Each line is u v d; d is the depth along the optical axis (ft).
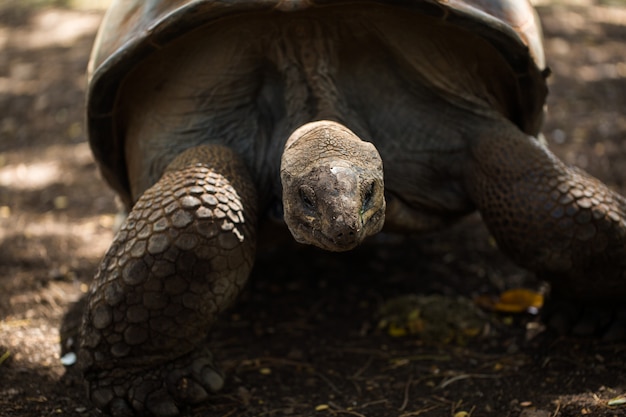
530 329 10.23
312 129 8.10
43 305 11.31
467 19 8.64
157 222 8.02
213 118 9.45
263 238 9.82
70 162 18.28
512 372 9.25
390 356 9.91
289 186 7.59
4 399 8.73
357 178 7.27
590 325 9.73
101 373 8.38
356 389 9.12
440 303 10.72
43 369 9.47
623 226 8.76
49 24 33.04
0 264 12.76
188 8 8.42
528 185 8.93
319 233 7.23
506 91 9.98
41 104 22.62
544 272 9.11
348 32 9.10
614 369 8.89
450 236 13.65
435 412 8.49
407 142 9.52
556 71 23.73
